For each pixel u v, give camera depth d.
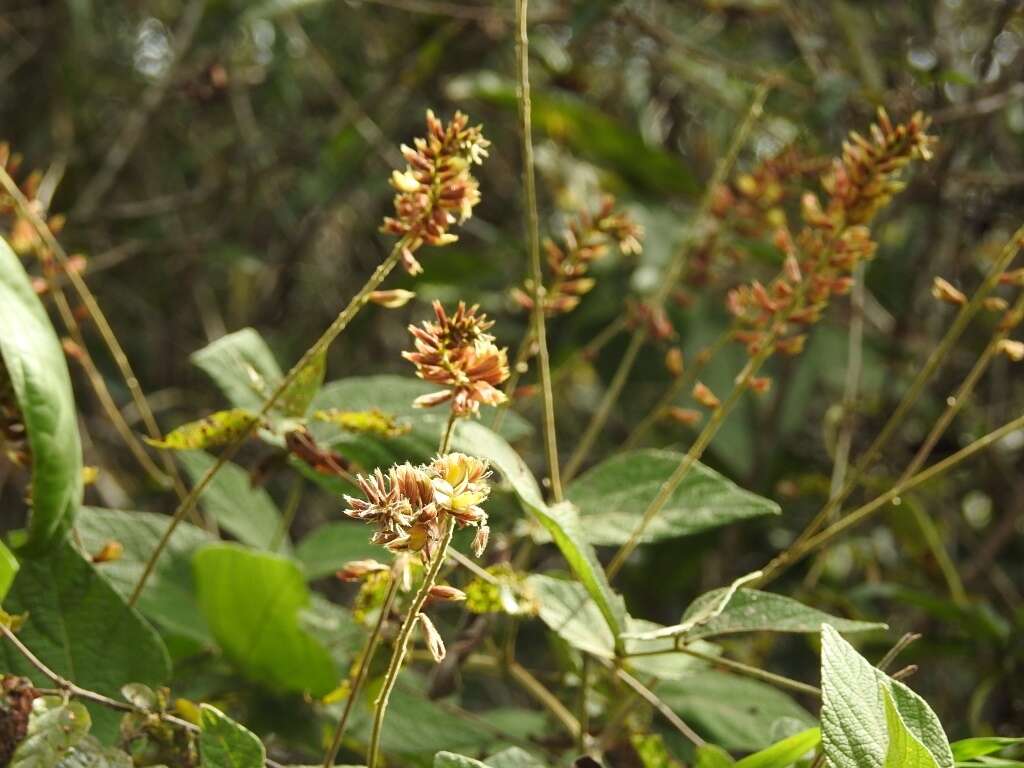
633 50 1.41
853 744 0.56
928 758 0.54
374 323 1.70
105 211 1.51
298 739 0.76
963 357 1.34
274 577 0.74
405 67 1.49
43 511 0.62
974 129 1.22
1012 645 0.95
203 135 1.82
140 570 0.78
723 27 1.51
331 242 1.81
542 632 1.40
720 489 0.72
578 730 0.76
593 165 1.45
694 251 0.88
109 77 1.85
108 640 0.66
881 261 1.33
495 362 0.61
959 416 1.33
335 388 0.74
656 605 1.27
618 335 1.33
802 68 1.31
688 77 1.38
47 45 1.77
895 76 1.31
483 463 0.55
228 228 1.77
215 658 0.79
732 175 1.41
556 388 1.33
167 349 1.74
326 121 1.75
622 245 0.76
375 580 0.68
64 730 0.60
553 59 1.50
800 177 0.87
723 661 0.65
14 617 0.63
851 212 0.69
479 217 1.68
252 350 0.72
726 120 1.52
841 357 1.30
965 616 0.94
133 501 1.47
